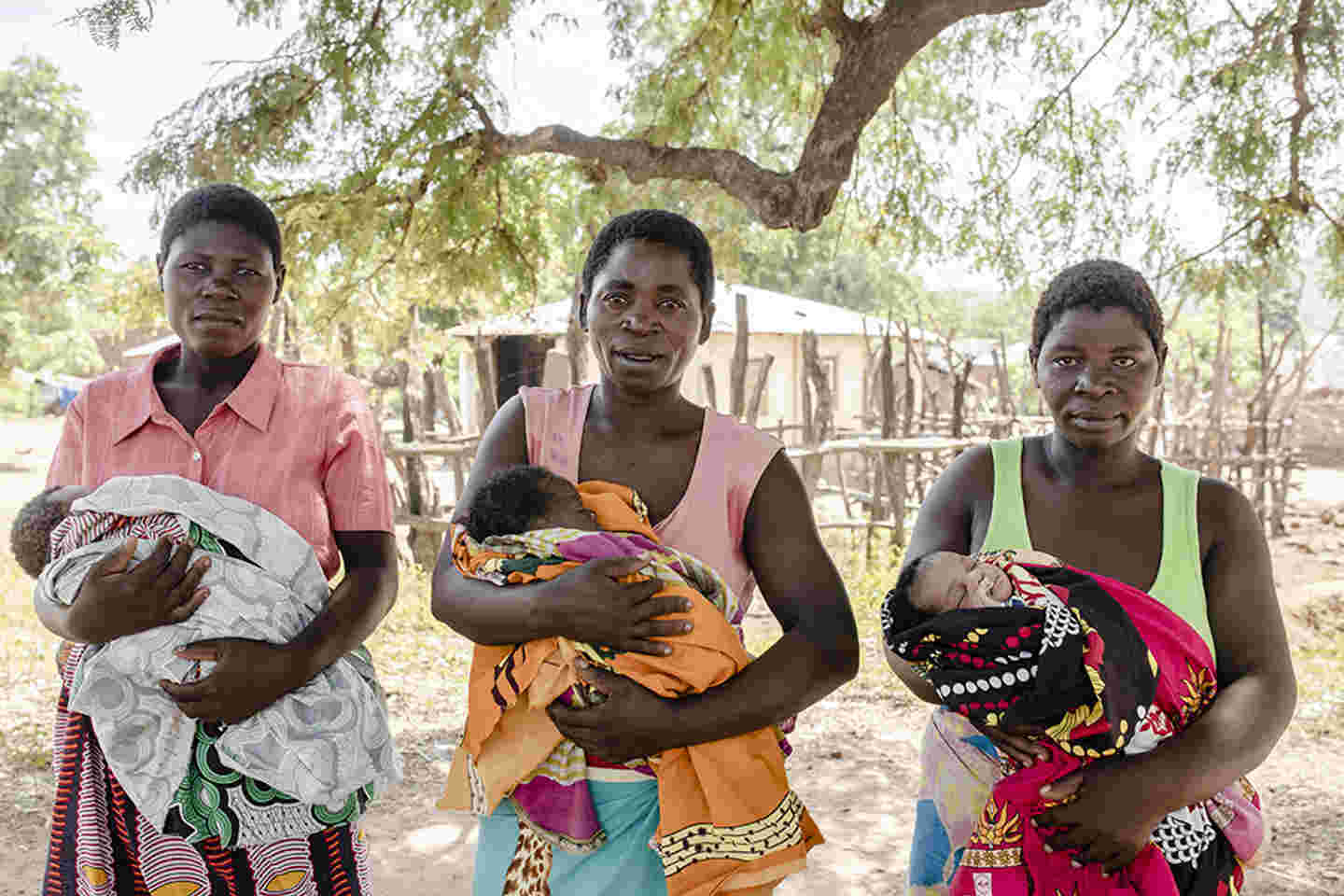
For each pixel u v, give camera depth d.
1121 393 2.29
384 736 2.56
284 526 2.46
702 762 2.12
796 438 18.78
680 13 9.08
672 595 2.13
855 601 9.66
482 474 2.43
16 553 2.51
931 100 9.91
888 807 5.50
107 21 4.23
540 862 2.24
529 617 2.11
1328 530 15.39
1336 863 4.75
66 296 25.80
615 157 8.02
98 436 2.60
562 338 17.83
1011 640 2.09
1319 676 7.74
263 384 2.60
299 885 2.47
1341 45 8.45
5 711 6.79
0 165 25.30
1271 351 15.20
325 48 7.48
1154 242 9.63
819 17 7.82
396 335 9.80
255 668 2.32
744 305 11.35
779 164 9.63
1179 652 2.17
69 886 2.43
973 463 2.54
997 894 2.18
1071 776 2.10
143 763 2.30
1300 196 9.09
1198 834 2.18
